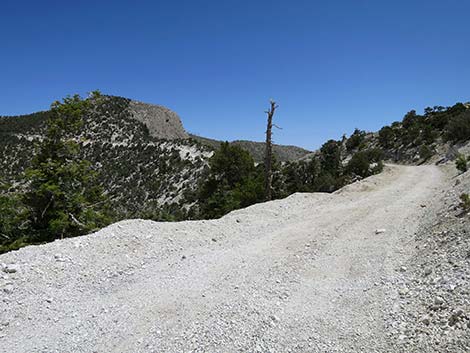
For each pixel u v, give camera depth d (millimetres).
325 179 35562
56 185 20469
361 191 19734
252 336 4988
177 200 45531
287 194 30141
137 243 8734
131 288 6719
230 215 13328
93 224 21641
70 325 5348
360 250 8742
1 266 6734
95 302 6117
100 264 7484
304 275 7402
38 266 6902
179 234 9812
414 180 24047
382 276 6891
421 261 7168
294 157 116250
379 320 5219
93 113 88125
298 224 11977
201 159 58312
